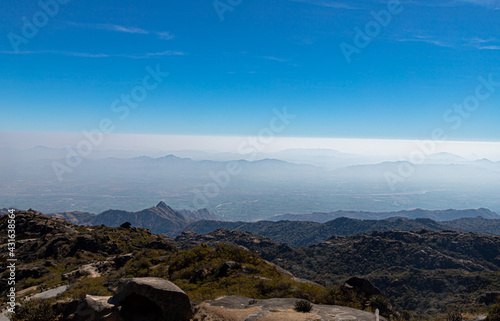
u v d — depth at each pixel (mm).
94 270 40562
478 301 30828
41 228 61438
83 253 51281
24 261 47812
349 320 11188
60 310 12945
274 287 20562
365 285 19391
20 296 27266
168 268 32312
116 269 40125
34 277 39281
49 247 52219
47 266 43750
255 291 20125
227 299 13961
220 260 30953
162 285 12078
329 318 11422
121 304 11781
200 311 12633
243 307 12945
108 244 56781
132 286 11859
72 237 56312
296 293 18797
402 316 18750
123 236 64562
